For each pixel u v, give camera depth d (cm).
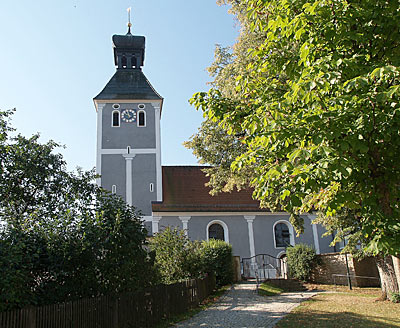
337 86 605
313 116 570
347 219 1739
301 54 636
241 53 1655
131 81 3453
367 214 636
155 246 1755
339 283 2267
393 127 581
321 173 539
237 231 3148
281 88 834
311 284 2295
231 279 2303
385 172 641
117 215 1084
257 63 820
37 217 998
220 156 2006
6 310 745
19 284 780
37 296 859
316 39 655
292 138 599
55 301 891
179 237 1803
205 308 1501
